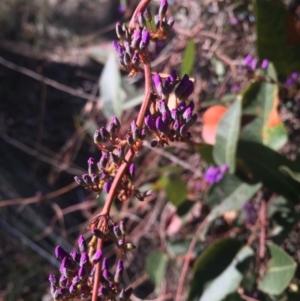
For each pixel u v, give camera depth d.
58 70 1.42
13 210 1.11
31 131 1.31
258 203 0.51
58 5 1.60
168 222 0.66
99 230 0.27
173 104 0.28
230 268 0.45
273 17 0.44
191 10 0.63
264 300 0.48
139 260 0.78
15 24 1.54
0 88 1.40
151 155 0.68
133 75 0.28
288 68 0.47
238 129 0.42
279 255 0.44
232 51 0.61
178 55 0.64
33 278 1.04
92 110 0.80
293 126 0.55
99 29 1.60
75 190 1.12
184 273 0.55
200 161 0.63
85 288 0.27
